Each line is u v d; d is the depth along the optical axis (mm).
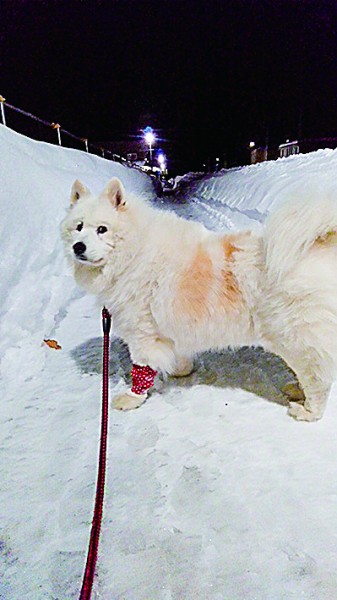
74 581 1221
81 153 9086
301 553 1270
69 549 1329
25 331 2717
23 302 2928
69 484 1605
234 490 1542
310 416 1947
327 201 1674
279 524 1380
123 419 2049
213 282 1898
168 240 2002
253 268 1844
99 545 1331
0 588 1204
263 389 2281
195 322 1933
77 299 4016
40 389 2307
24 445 1830
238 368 2549
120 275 2025
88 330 3229
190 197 17156
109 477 1639
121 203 2021
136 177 16406
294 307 1714
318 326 1687
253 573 1215
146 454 1771
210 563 1255
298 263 1708
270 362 2613
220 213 8500
